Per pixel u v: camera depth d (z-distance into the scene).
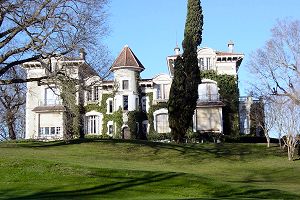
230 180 26.23
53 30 29.03
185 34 48.88
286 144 40.06
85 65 33.50
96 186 20.33
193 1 49.44
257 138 57.41
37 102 63.69
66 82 32.47
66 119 56.31
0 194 18.11
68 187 19.98
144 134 62.19
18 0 27.80
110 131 63.12
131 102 61.88
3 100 62.66
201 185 21.12
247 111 60.91
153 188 20.45
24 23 28.47
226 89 60.94
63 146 38.88
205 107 59.84
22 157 25.89
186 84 47.22
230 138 57.34
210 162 36.22
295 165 35.78
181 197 18.52
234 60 61.91
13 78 33.53
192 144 44.34
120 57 63.97
